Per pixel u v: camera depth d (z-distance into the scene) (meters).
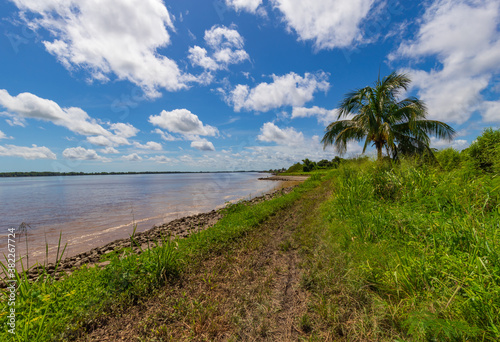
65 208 12.47
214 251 4.05
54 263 4.61
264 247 4.18
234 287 2.72
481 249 1.98
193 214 11.34
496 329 1.33
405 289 2.04
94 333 2.01
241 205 9.25
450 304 1.65
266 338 1.84
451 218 2.77
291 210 7.74
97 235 7.28
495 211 2.69
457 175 4.34
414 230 2.99
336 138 12.75
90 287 2.71
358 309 2.05
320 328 1.89
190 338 1.89
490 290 1.58
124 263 3.09
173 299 2.50
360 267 2.52
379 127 10.44
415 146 11.06
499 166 4.52
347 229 3.81
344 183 6.48
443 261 2.06
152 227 8.50
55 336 1.89
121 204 14.33
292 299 2.38
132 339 1.92
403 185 4.79
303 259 3.38
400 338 1.58
